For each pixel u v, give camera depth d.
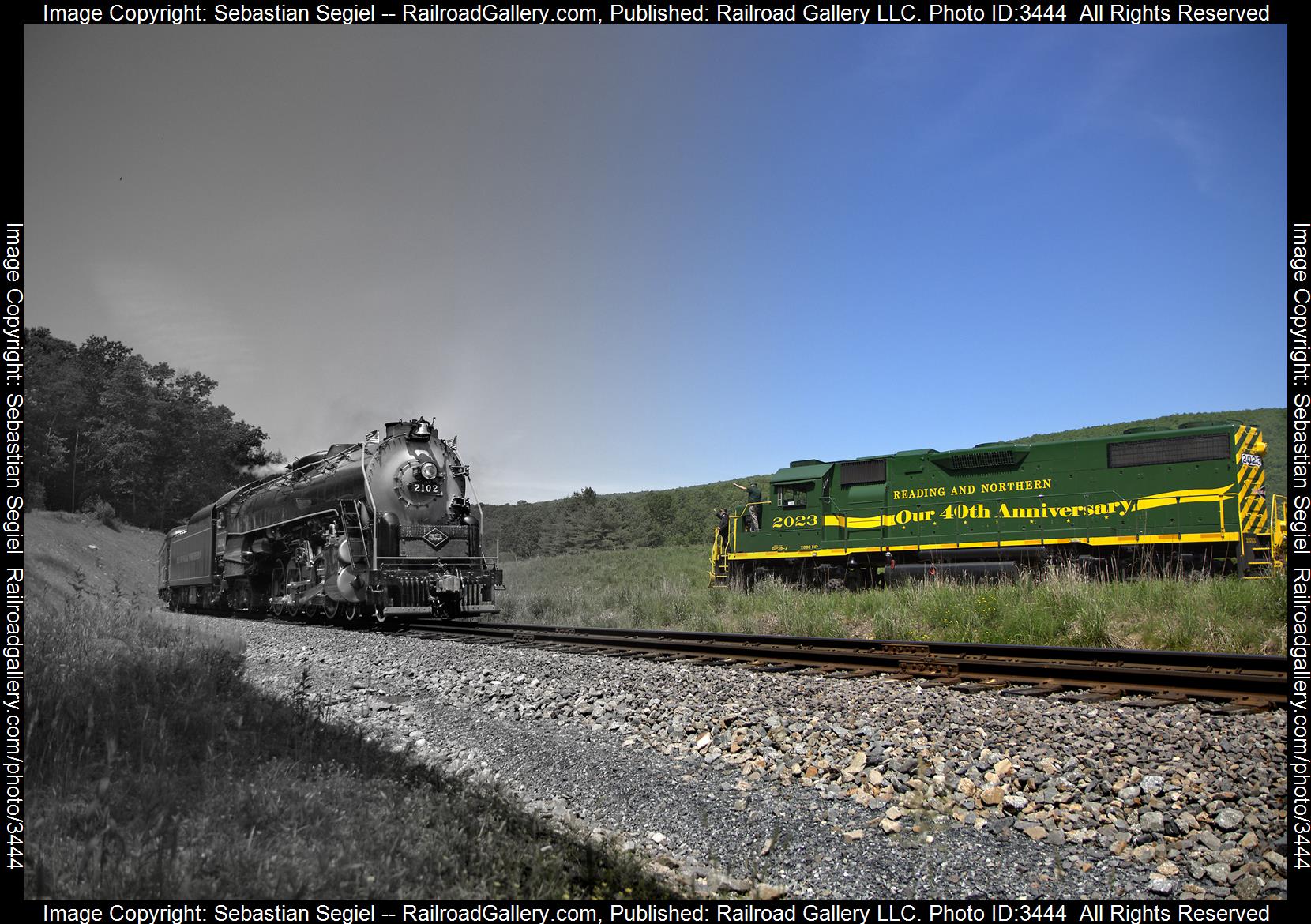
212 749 5.55
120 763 5.12
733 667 10.66
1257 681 7.71
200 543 26.91
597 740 8.09
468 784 5.98
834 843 5.45
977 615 14.19
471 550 18.75
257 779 5.18
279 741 6.24
